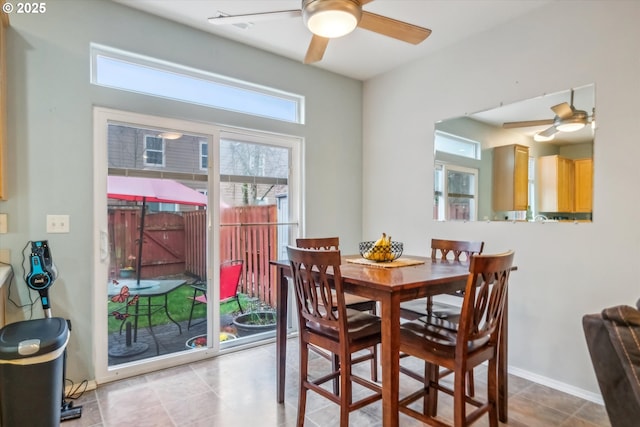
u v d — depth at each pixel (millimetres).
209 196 2961
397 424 1545
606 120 2234
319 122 3652
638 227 2109
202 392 2357
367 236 3973
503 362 2012
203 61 2898
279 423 2018
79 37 2379
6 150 2125
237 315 3160
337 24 1884
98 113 2459
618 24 2184
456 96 3096
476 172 2943
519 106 2666
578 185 2357
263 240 3309
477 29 2859
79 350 2381
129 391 2359
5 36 2125
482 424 2031
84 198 2402
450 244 2455
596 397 2260
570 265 2400
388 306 1545
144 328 2668
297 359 2904
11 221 2158
